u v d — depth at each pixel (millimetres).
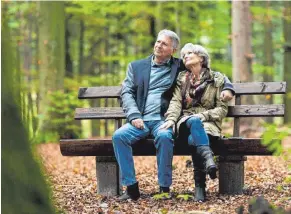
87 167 9555
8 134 3143
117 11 18031
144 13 19000
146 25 19984
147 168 8984
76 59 23906
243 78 13984
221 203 5797
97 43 23391
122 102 6312
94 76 20625
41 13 16078
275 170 8000
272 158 9641
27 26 20625
